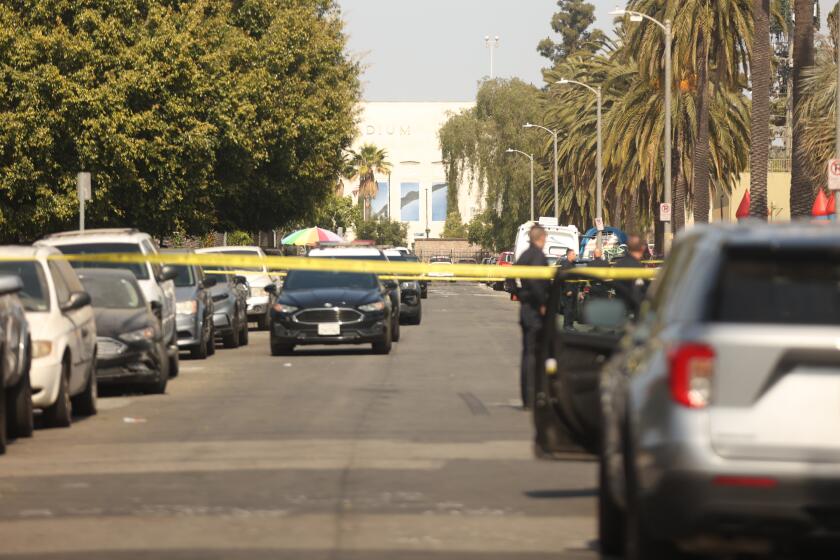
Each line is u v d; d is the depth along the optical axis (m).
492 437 44.81
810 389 19.97
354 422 49.19
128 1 115.25
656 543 21.27
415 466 38.25
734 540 20.41
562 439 31.67
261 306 118.12
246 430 47.03
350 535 28.45
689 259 22.58
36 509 31.56
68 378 48.72
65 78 111.56
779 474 19.81
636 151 177.00
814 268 20.91
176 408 54.72
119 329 58.25
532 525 29.66
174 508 31.66
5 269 49.62
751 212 121.56
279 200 162.50
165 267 78.88
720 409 20.11
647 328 23.56
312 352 88.69
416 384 64.81
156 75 114.62
